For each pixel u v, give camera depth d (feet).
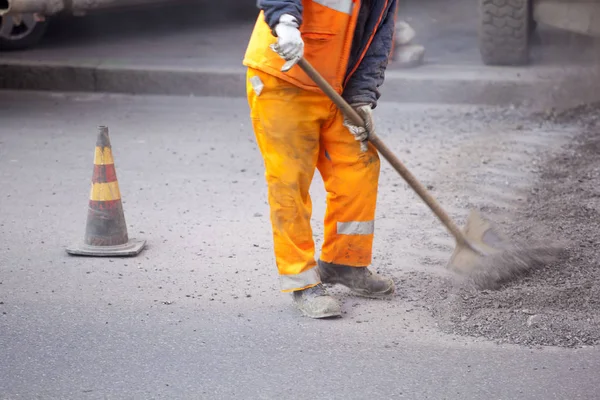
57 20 92.48
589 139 55.11
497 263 33.27
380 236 39.75
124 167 51.62
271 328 30.30
